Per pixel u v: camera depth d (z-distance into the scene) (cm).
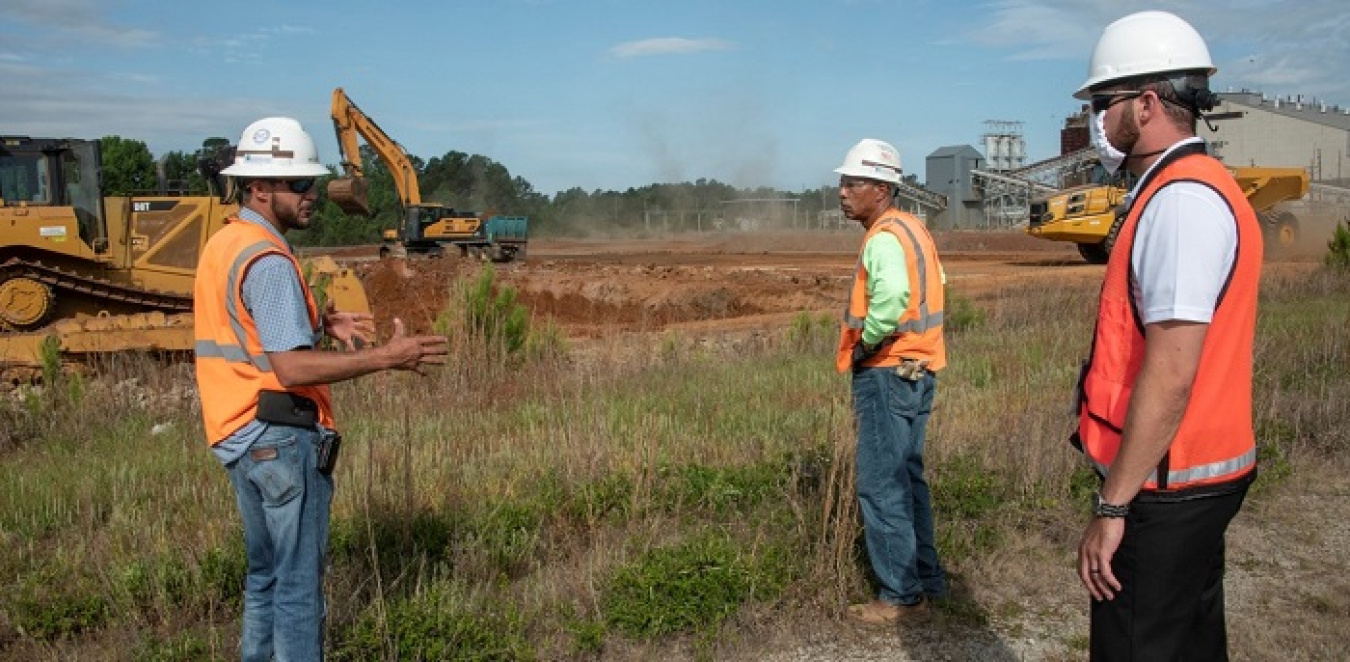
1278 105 7444
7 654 462
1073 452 699
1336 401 844
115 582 512
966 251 4412
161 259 1448
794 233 6362
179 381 1207
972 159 6556
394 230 4019
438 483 648
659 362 1225
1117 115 290
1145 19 290
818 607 504
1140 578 285
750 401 943
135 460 792
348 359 366
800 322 1455
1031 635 482
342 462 722
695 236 7394
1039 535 602
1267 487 683
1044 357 1148
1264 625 488
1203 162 277
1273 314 1432
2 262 1357
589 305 2445
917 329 483
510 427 870
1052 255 3669
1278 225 3053
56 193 1384
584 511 628
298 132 390
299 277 378
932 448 721
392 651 438
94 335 1262
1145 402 267
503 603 497
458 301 1198
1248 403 283
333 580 505
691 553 530
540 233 8638
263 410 371
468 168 10388
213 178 1464
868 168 487
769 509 630
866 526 500
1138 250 277
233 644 462
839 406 772
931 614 501
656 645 473
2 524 630
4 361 1232
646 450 701
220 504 649
